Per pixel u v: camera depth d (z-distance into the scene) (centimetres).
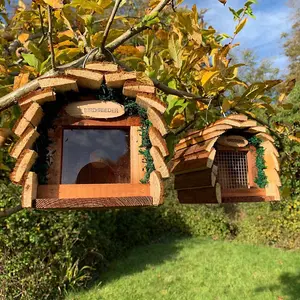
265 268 569
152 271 577
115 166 144
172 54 164
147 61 174
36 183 128
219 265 599
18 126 125
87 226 521
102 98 141
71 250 483
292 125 224
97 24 209
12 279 415
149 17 149
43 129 136
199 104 196
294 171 242
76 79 131
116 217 750
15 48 204
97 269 572
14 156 123
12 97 128
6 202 409
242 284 497
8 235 416
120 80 134
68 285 477
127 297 455
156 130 135
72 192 133
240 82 168
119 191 136
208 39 187
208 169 181
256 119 204
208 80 161
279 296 445
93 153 144
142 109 141
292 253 663
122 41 153
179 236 879
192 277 538
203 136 191
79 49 162
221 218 892
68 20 156
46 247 441
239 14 167
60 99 138
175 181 223
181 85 177
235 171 202
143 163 141
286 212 722
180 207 915
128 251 725
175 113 178
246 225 806
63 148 141
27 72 147
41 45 190
